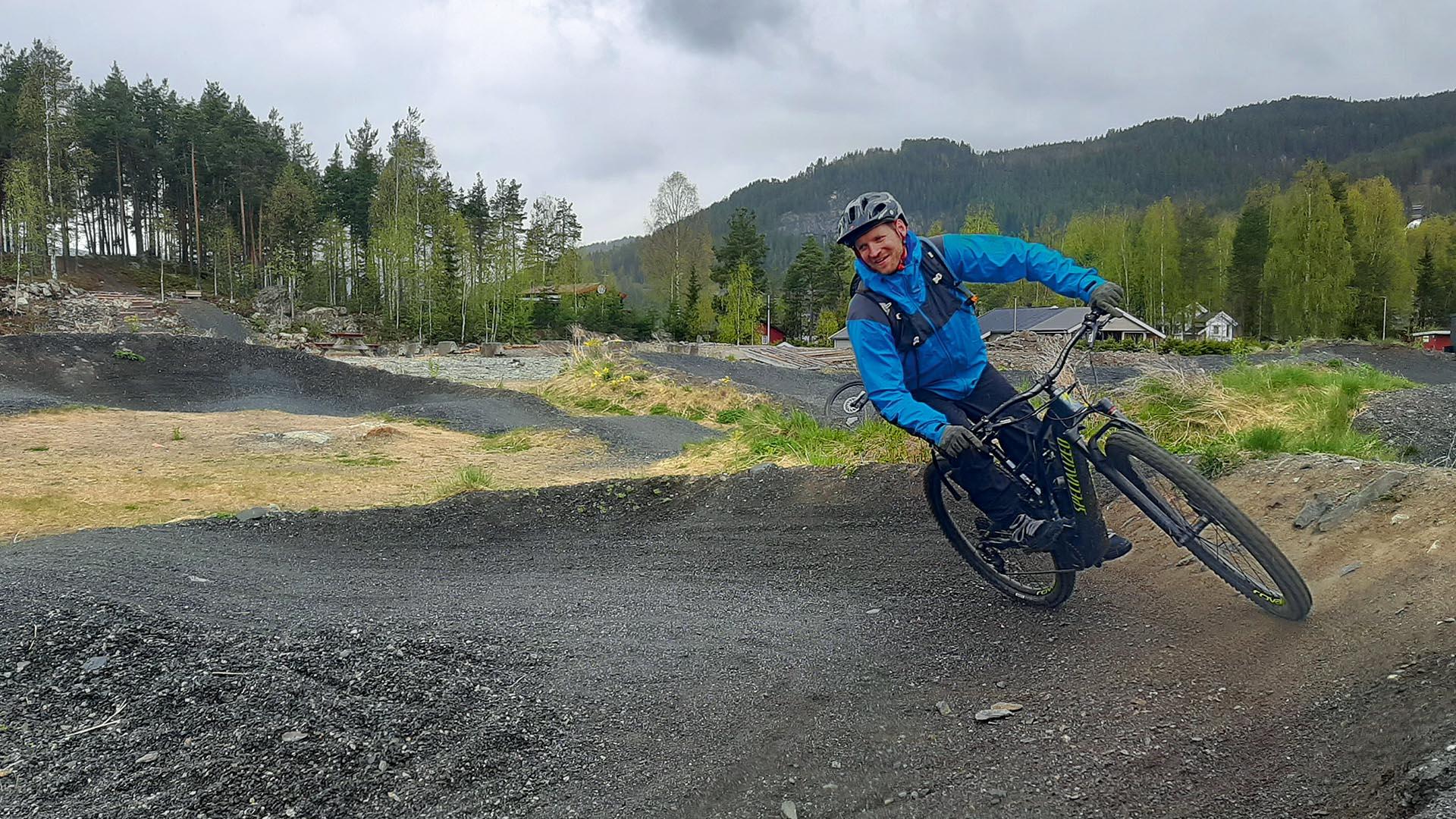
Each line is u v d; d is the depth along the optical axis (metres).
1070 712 2.83
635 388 21.34
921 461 6.91
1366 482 3.96
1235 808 2.17
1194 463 5.20
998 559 3.89
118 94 72.75
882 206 3.20
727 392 20.66
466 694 3.45
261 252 74.19
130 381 21.16
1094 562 3.36
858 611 4.32
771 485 7.11
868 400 3.85
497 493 8.04
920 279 3.31
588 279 91.25
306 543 7.01
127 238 72.56
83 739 3.24
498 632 4.25
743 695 3.35
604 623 4.43
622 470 12.93
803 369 34.69
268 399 21.22
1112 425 3.17
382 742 3.08
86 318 52.47
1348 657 2.63
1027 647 3.47
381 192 71.00
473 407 18.92
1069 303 64.25
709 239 82.00
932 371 3.42
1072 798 2.36
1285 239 63.09
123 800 2.85
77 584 4.84
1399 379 9.72
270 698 3.45
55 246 60.53
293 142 94.25
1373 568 3.14
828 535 5.90
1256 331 71.62
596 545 6.56
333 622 4.41
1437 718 2.11
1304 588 2.79
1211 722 2.57
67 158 64.75
